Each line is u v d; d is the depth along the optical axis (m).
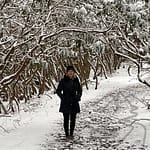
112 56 31.62
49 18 13.99
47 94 20.45
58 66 23.28
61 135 10.62
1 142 9.73
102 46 12.37
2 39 15.00
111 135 10.51
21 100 19.70
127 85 24.42
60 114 14.55
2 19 14.01
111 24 11.77
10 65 16.61
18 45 13.40
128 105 15.82
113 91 21.84
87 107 16.23
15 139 10.06
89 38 15.41
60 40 18.03
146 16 10.20
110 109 15.30
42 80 20.52
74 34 15.70
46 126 11.95
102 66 28.25
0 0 13.47
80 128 11.62
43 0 14.18
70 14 14.48
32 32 14.43
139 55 10.97
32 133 10.82
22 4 13.98
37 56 15.16
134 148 9.00
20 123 12.83
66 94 10.17
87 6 11.05
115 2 10.30
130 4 10.19
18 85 18.22
